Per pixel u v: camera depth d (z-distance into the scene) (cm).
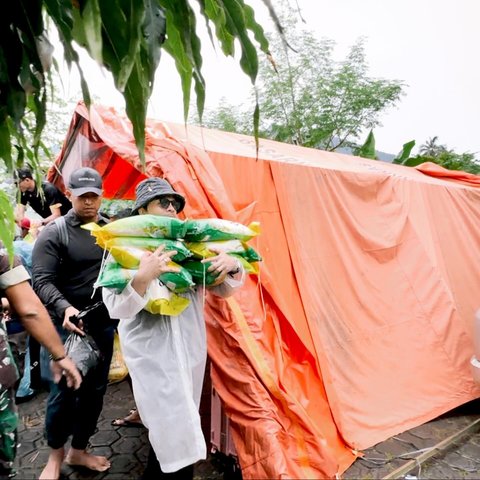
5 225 155
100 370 261
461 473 281
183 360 208
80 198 253
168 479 212
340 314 339
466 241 499
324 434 273
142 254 197
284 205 336
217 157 309
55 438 247
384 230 414
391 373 344
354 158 569
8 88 104
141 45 103
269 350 264
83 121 363
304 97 1435
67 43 103
